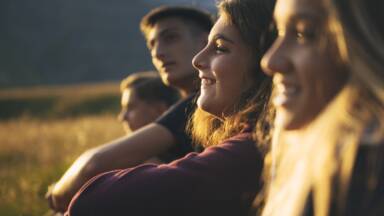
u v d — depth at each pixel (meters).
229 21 1.97
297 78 1.22
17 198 7.61
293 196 1.22
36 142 16.70
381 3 1.11
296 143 1.27
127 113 4.59
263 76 1.94
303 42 1.21
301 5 1.19
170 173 1.84
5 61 114.81
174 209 1.82
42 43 124.44
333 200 1.13
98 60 125.00
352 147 1.12
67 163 10.49
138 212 1.84
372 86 1.08
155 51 3.65
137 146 2.90
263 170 1.76
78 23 130.12
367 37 1.10
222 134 2.15
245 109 1.96
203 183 1.81
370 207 1.11
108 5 137.12
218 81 2.00
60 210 2.96
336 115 1.12
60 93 56.56
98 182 1.96
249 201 1.80
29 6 129.25
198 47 3.64
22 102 55.56
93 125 18.27
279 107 1.26
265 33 1.89
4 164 13.24
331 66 1.19
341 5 1.11
